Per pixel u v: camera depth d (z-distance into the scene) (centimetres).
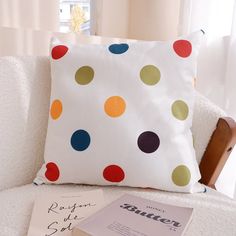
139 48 76
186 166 67
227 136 73
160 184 67
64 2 128
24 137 78
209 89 115
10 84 76
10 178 75
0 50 99
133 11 150
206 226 53
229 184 107
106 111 69
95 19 140
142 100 70
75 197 62
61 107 73
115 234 46
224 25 111
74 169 68
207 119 79
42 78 83
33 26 110
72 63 75
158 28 144
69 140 70
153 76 72
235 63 103
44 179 71
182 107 73
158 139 68
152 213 54
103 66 73
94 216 52
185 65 74
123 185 69
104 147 67
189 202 63
